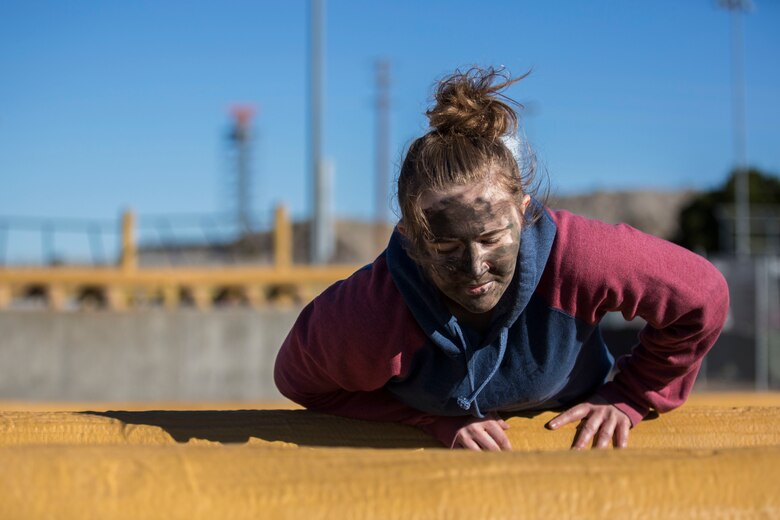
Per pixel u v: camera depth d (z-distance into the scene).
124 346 10.77
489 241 1.87
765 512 1.43
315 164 16.45
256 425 2.21
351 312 2.10
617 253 2.06
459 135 1.89
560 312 2.09
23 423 2.05
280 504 1.35
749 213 36.34
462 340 2.06
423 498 1.37
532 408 2.40
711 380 13.38
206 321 10.88
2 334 10.60
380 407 2.32
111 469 1.34
